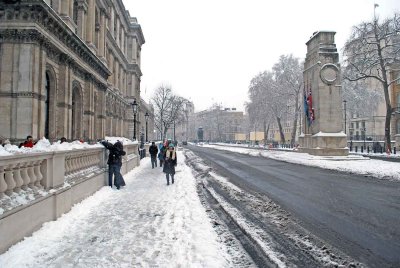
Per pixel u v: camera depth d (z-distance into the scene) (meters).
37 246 6.36
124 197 11.91
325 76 32.22
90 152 12.66
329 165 24.80
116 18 47.06
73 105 26.64
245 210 9.92
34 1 17.44
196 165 26.84
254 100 73.00
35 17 17.77
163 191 13.30
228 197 12.17
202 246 6.48
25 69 17.92
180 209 9.89
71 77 23.59
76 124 26.70
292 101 73.00
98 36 32.62
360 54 38.06
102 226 7.96
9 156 6.11
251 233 7.43
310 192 13.35
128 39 60.12
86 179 11.30
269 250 6.30
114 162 14.05
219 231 7.69
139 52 67.19
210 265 5.51
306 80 36.91
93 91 29.58
